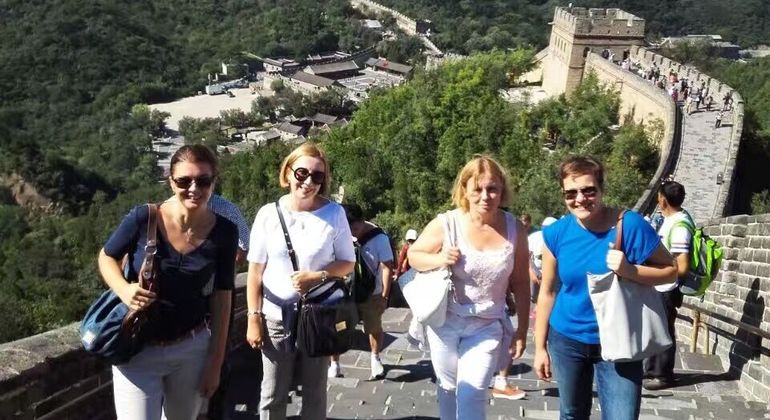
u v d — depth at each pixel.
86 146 125.25
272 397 6.29
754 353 9.40
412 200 51.12
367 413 8.05
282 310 6.04
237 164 62.38
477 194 5.77
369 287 7.02
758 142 38.91
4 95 142.25
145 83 153.38
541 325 5.90
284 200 6.18
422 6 191.38
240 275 10.01
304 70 155.25
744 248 10.20
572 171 5.50
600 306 5.50
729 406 8.70
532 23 181.38
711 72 75.56
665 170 33.91
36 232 78.12
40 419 5.83
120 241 5.02
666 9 178.62
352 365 9.73
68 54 154.75
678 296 9.05
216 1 187.00
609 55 62.03
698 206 30.41
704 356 10.48
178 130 134.88
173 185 4.99
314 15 178.62
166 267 5.00
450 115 56.09
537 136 52.28
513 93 69.31
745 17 177.75
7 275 59.34
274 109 135.75
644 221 5.53
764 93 53.09
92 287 43.62
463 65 69.94
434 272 5.89
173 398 5.29
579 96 53.97
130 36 162.75
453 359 5.98
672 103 44.00
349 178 52.56
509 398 8.66
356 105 135.38
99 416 6.49
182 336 5.15
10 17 162.75
